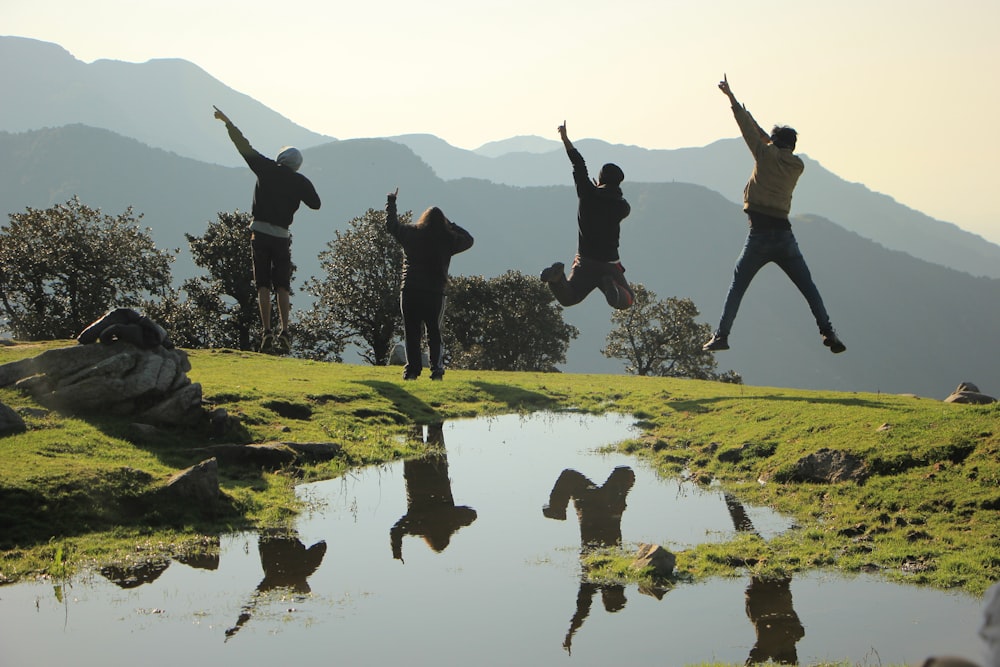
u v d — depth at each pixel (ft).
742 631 26.14
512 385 78.18
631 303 54.44
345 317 209.36
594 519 39.17
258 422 53.42
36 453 40.60
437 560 33.47
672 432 57.72
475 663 24.00
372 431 57.57
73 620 27.07
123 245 200.64
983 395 61.98
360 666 23.72
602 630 26.40
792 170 53.93
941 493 36.63
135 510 36.96
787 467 43.96
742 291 55.72
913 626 25.98
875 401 57.98
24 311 199.82
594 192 53.16
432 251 70.03
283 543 35.55
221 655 24.49
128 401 48.47
